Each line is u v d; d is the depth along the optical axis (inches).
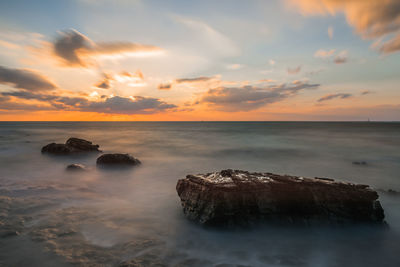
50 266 171.8
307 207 264.2
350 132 2583.7
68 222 247.8
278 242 225.6
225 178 287.0
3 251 187.3
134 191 386.0
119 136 1836.9
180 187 305.6
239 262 191.3
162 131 2726.4
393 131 2810.0
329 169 609.3
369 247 219.1
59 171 523.5
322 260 197.9
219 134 2153.1
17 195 336.2
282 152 938.7
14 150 890.7
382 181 489.4
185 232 239.6
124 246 206.4
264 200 263.4
